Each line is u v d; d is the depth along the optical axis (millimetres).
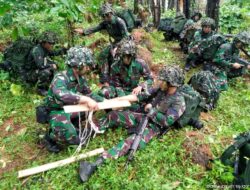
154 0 10055
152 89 4508
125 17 7891
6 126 4742
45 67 5555
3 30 6984
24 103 5285
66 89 3865
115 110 4469
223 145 4453
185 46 8039
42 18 7699
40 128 4652
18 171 3850
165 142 4258
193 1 11680
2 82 5719
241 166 3750
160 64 6977
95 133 4277
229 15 10188
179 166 3979
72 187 3605
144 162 3930
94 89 5672
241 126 4840
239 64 6266
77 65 3809
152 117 4234
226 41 6453
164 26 8953
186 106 4484
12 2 4113
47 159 4039
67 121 4004
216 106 5488
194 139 4359
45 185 3650
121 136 4367
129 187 3551
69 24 6426
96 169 3768
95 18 8539
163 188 3578
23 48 5621
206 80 5305
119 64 4770
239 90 6402
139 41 7801
